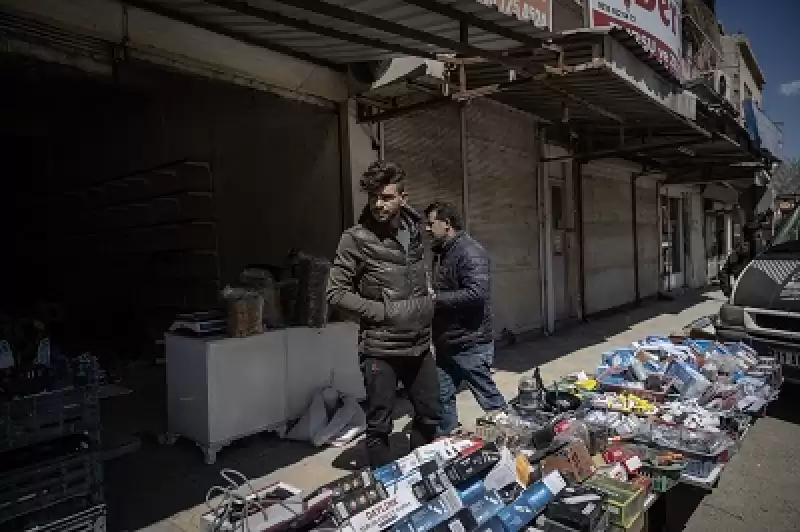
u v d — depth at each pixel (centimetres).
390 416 330
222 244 687
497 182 776
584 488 261
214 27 386
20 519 237
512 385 584
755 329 509
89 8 337
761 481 379
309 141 568
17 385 245
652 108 659
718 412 362
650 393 402
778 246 575
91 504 259
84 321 914
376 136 562
